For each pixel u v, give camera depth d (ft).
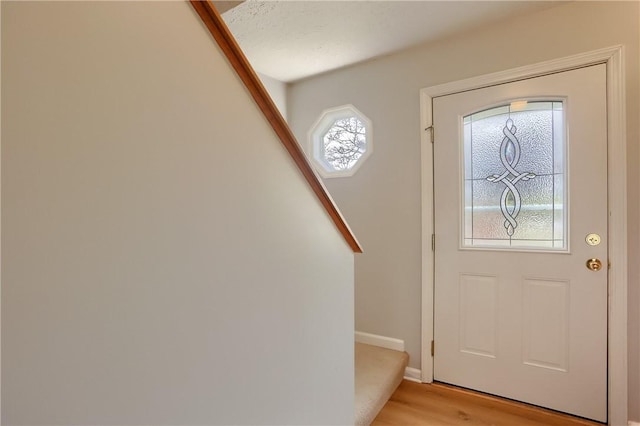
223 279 2.44
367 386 5.82
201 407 2.29
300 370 3.30
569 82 5.60
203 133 2.27
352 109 7.99
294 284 3.20
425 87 6.91
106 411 1.76
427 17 5.90
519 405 6.01
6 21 1.38
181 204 2.12
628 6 5.17
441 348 6.81
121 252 1.80
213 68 2.35
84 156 1.64
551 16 5.71
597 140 5.40
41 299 1.50
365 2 5.44
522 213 6.08
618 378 5.24
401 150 7.26
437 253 6.84
